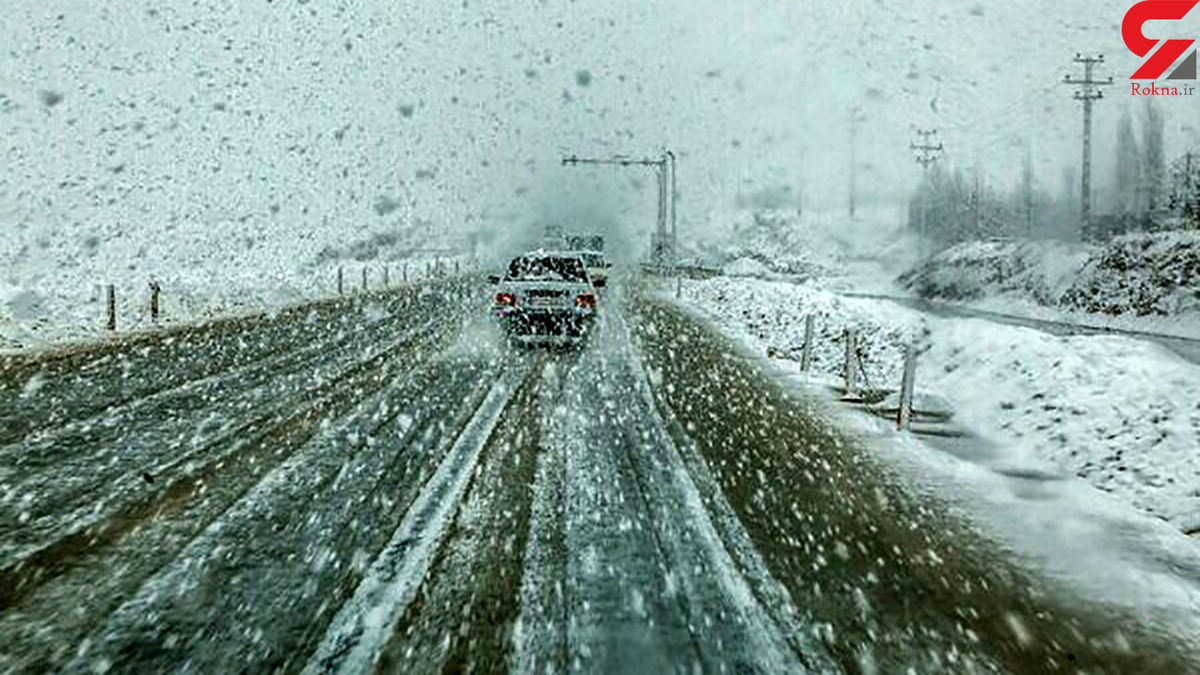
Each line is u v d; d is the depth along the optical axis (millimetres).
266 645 4500
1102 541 6586
